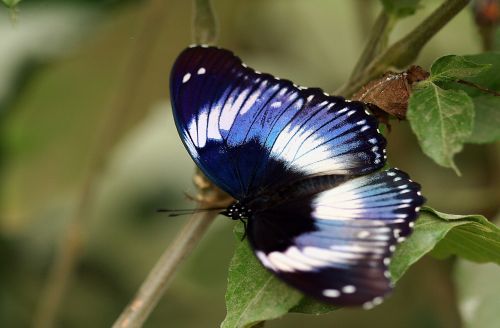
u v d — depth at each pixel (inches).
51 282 37.7
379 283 28.4
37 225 41.4
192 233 32.6
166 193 41.1
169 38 39.3
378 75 31.9
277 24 41.9
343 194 30.3
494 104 32.1
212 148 31.3
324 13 41.8
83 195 37.9
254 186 31.0
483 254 31.4
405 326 41.0
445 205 38.5
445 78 30.5
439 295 38.1
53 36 39.9
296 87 31.4
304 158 31.0
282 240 29.6
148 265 41.4
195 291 41.3
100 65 39.6
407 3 32.3
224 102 31.4
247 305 29.9
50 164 40.4
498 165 39.0
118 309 41.6
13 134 40.1
